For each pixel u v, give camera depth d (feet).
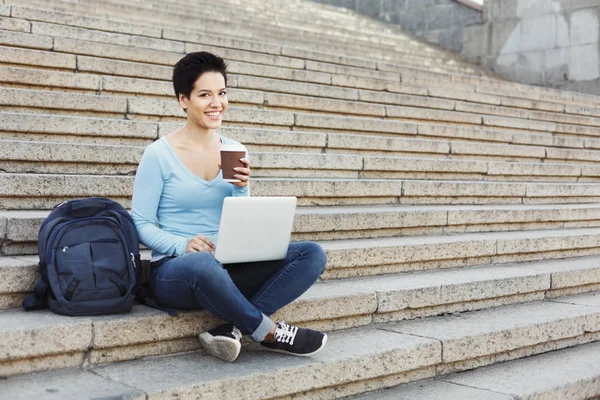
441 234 17.99
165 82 19.86
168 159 11.12
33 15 21.42
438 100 26.99
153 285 10.91
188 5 33.58
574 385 12.10
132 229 10.78
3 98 16.63
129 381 9.43
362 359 11.12
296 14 40.88
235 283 11.16
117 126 17.02
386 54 36.96
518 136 26.48
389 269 15.30
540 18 42.42
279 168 18.65
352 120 22.33
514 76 43.65
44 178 13.84
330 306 12.48
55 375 9.62
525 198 22.38
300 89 23.41
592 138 29.09
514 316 14.35
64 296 10.03
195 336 11.00
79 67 19.40
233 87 22.03
